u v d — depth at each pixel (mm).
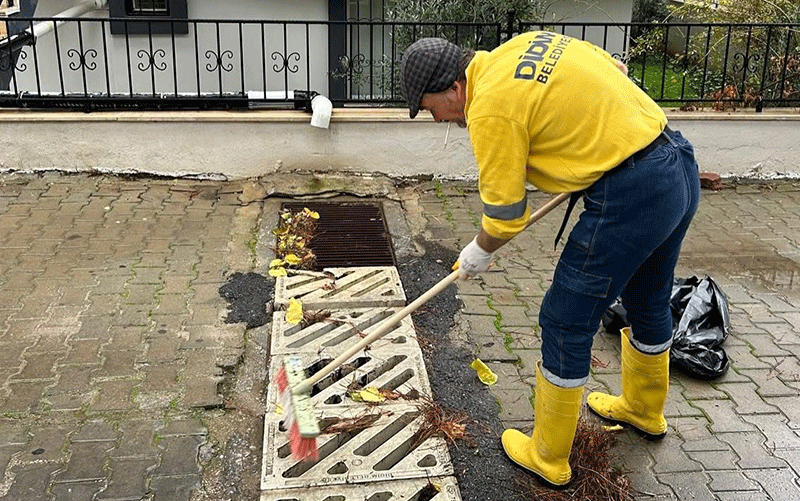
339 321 3922
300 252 4832
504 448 3074
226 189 5824
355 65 7289
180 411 3291
